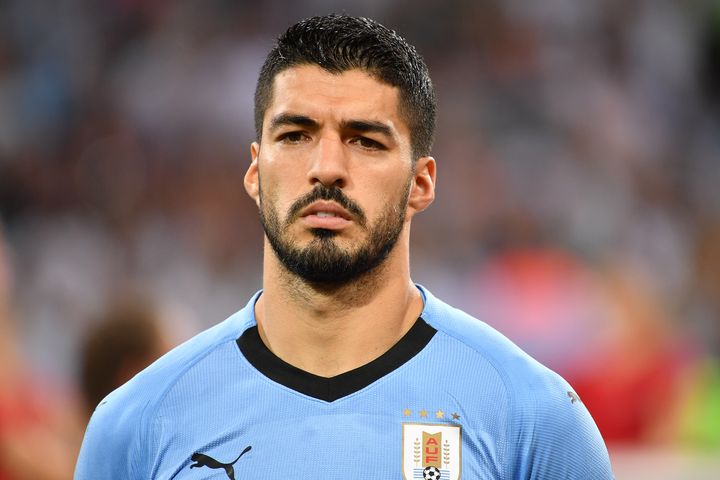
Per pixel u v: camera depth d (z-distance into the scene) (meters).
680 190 43.91
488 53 46.50
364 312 8.24
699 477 16.83
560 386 8.38
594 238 38.75
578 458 8.19
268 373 8.27
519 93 45.00
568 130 43.97
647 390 24.08
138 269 39.66
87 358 12.55
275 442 7.95
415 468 7.82
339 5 47.88
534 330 30.14
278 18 47.91
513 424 8.06
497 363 8.30
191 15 47.47
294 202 7.87
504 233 39.00
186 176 43.16
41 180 43.78
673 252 39.34
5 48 47.03
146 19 47.56
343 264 7.88
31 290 37.53
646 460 17.34
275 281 8.34
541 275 32.81
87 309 36.94
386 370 8.20
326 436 7.93
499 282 33.41
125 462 8.35
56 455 13.12
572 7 47.44
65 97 46.06
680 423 24.19
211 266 39.84
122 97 45.94
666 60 47.50
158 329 12.56
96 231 41.66
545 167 41.66
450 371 8.23
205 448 8.03
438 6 47.44
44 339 35.59
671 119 46.53
